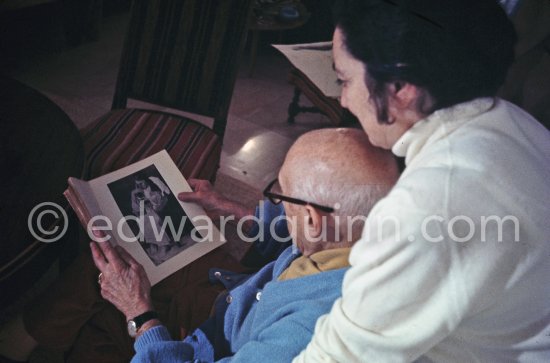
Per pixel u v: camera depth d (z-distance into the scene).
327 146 0.61
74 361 1.03
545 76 0.57
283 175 0.66
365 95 0.50
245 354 0.67
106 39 2.81
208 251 1.06
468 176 0.45
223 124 1.65
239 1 1.49
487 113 0.49
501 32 0.47
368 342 0.48
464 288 0.45
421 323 0.47
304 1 2.24
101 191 1.09
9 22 2.35
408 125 0.51
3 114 1.14
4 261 0.87
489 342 0.54
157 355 0.83
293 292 0.69
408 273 0.45
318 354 0.52
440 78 0.47
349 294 0.49
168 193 1.14
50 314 1.01
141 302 0.91
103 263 0.94
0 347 1.05
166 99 1.66
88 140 1.41
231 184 1.88
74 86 2.36
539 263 0.47
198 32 1.54
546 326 0.53
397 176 0.59
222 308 0.93
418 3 0.46
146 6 1.55
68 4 2.52
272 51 2.62
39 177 1.02
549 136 0.52
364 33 0.47
